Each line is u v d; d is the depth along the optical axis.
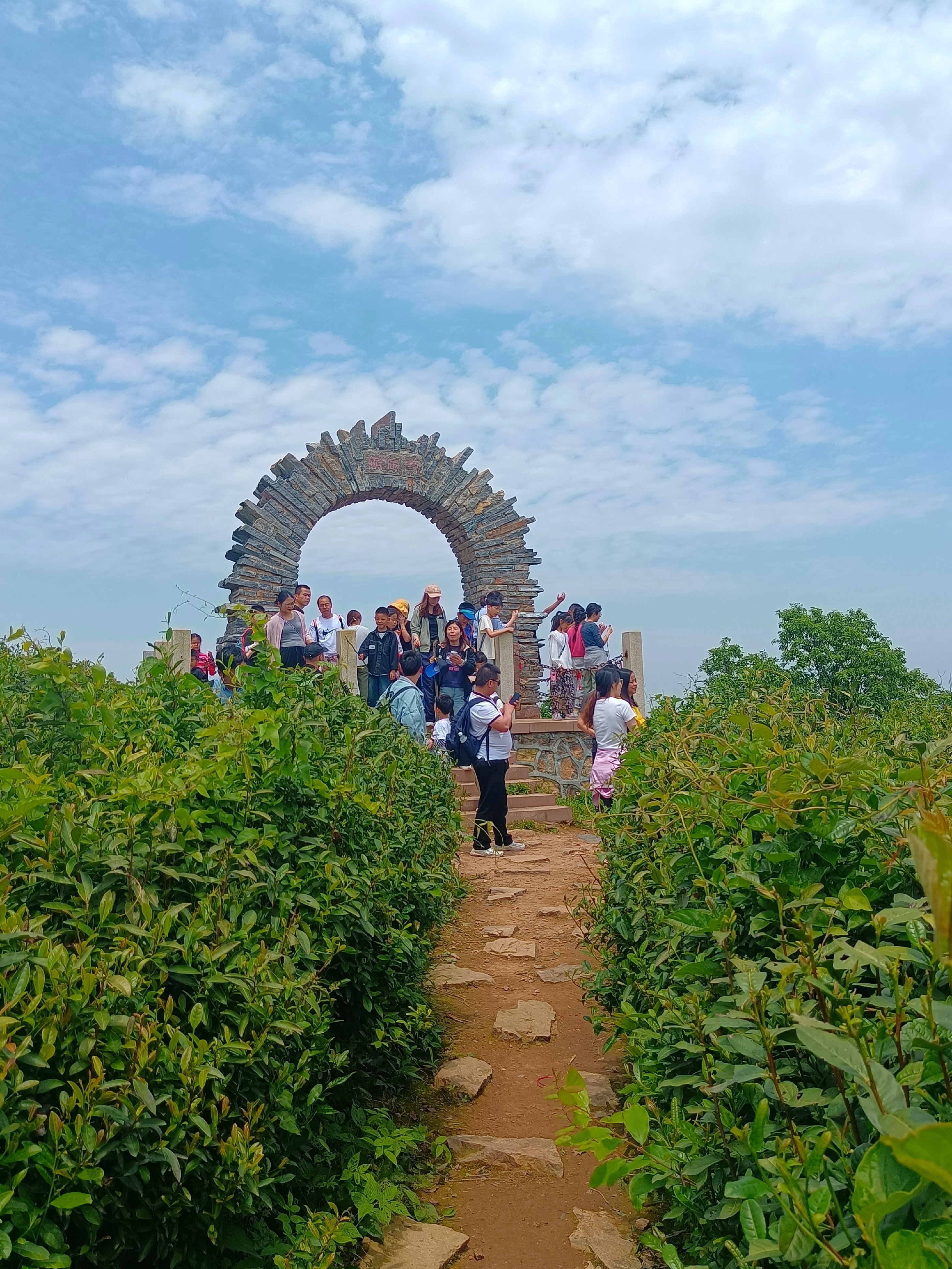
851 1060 1.50
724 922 2.35
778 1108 2.10
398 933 3.96
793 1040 2.08
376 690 11.16
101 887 2.53
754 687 5.36
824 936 2.24
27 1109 1.88
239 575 14.25
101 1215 1.96
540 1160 3.67
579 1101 2.20
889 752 2.97
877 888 2.35
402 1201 3.40
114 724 3.67
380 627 11.24
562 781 13.02
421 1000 4.61
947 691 6.59
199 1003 2.44
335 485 14.87
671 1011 2.48
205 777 3.11
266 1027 2.62
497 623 13.64
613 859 4.46
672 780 3.46
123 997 2.21
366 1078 4.20
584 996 4.76
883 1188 1.36
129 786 2.77
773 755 2.92
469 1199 3.50
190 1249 2.37
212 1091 2.39
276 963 2.90
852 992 2.12
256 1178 2.31
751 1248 1.58
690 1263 2.46
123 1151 2.05
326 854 3.57
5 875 2.35
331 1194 3.21
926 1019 1.69
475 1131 4.00
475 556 15.84
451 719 10.80
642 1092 2.77
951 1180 0.97
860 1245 1.47
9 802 2.57
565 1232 3.25
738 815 2.79
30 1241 1.79
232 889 2.96
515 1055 4.82
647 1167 2.37
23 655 3.62
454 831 6.27
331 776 3.90
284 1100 2.62
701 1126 2.30
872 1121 1.40
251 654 4.80
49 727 3.51
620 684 8.30
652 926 3.54
